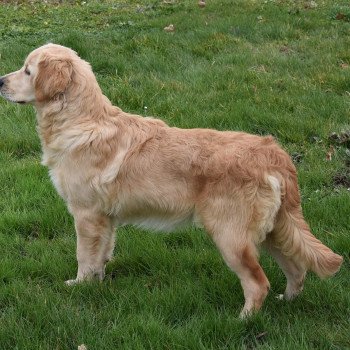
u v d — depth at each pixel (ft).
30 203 24.30
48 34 46.98
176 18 50.26
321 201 23.48
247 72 36.99
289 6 54.95
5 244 21.39
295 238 16.90
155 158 17.62
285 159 16.98
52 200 24.18
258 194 16.52
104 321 16.88
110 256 19.97
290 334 15.93
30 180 25.58
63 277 19.81
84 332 16.15
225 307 17.76
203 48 41.73
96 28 50.29
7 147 29.19
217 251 20.66
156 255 20.49
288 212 16.92
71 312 16.96
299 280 17.97
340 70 37.52
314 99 33.01
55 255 20.71
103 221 18.79
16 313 16.94
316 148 28.12
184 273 19.42
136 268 20.36
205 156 17.06
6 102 33.24
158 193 17.54
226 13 51.78
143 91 34.30
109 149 18.03
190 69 38.17
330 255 16.74
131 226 22.56
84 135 18.12
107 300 18.08
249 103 32.60
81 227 18.84
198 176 17.03
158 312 17.12
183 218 17.69
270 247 18.07
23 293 18.15
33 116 31.86
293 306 17.69
